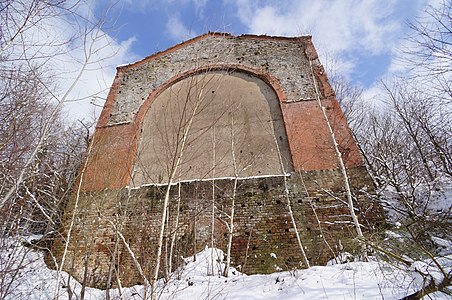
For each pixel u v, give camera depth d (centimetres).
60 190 782
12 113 522
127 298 658
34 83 543
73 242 852
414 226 517
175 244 812
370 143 1386
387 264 487
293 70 1215
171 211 887
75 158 864
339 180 884
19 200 615
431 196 861
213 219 789
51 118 528
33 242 767
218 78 1238
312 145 977
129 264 800
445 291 385
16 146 519
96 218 886
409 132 1192
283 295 536
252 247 806
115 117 1209
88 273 795
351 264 616
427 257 469
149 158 1053
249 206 872
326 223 802
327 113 1045
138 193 935
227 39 1391
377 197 833
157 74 1332
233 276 714
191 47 1398
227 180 930
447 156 959
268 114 1112
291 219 831
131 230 862
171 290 628
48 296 686
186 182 937
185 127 724
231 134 1073
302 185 889
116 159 1041
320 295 502
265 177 921
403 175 1071
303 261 760
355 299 459
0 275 532
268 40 1356
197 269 736
